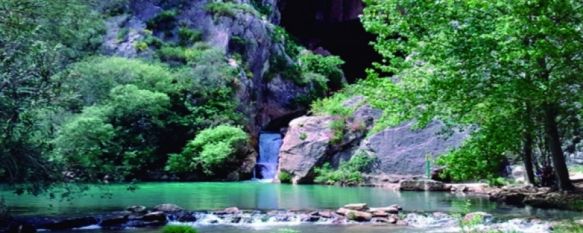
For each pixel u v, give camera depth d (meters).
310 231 14.34
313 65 51.38
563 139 24.23
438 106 16.53
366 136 30.95
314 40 61.50
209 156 34.22
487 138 17.12
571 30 13.75
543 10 14.08
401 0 16.41
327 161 31.80
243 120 40.06
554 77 15.77
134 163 34.72
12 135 13.91
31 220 15.08
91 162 18.33
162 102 36.34
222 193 24.58
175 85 39.62
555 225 13.94
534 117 18.38
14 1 14.65
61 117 21.14
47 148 15.39
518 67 15.33
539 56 14.08
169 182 33.25
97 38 41.28
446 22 15.77
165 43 44.88
